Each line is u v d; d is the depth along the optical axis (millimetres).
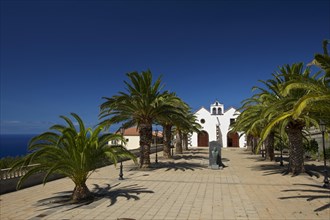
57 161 10680
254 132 29469
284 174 17781
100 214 9086
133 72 20109
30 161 10062
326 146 27000
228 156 35688
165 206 10016
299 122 17344
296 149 17828
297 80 9938
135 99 20234
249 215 8836
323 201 10438
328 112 10508
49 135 11047
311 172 17953
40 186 14547
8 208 10039
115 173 18984
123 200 10953
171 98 22312
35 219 8648
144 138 21469
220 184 14438
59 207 10055
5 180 12898
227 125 63594
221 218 8586
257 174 18125
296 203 10219
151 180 15836
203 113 64438
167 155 31359
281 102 14766
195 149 54781
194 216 8812
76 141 10781
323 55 8828
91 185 14336
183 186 13930
